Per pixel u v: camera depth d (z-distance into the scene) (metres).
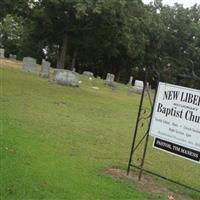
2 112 12.73
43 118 13.29
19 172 7.05
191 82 8.32
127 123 16.53
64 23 52.00
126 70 76.12
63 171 7.62
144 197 7.17
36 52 76.81
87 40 54.25
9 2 42.56
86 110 17.91
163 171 9.68
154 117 8.16
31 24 54.06
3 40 83.38
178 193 7.96
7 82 22.45
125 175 8.39
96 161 9.02
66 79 28.02
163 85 8.05
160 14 75.62
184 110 7.73
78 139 11.13
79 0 44.25
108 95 28.48
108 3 42.53
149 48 69.19
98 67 76.12
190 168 10.77
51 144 9.67
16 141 9.15
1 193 6.05
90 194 6.71
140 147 12.03
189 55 74.44
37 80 27.81
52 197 6.27
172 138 7.88
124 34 49.94
